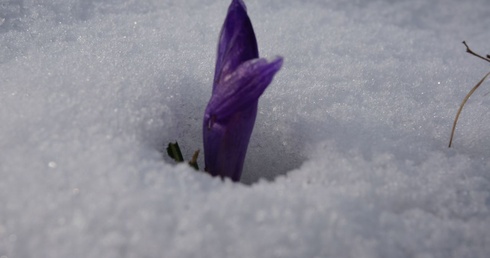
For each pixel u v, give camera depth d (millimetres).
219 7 483
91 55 404
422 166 371
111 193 332
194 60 414
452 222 348
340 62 436
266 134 387
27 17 436
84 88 375
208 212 329
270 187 343
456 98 421
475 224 349
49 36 425
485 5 559
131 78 384
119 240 322
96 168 340
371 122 387
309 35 464
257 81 351
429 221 346
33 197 333
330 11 499
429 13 534
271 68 349
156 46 427
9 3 438
